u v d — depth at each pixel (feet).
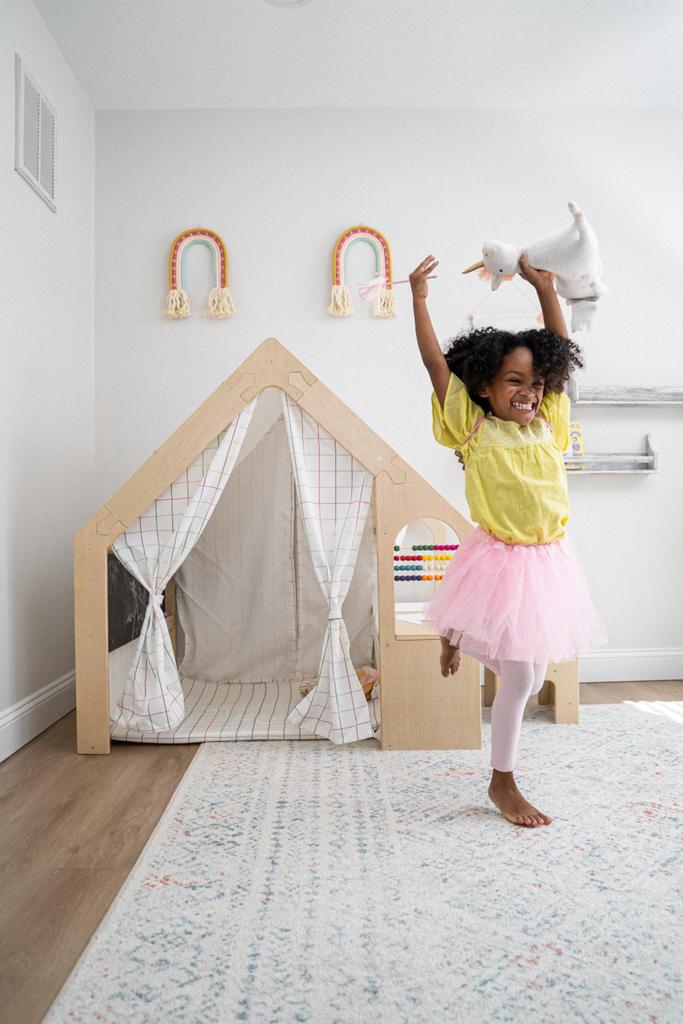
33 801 5.99
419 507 7.25
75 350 9.51
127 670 8.25
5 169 7.52
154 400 10.16
